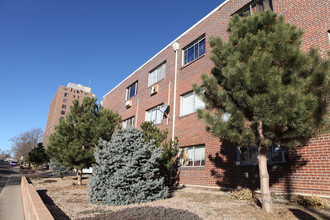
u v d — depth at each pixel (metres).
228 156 11.23
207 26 14.85
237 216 6.05
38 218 4.20
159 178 9.36
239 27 7.19
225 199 8.67
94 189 8.31
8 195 12.12
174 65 17.12
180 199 8.95
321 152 7.89
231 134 6.24
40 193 10.74
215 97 7.25
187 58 16.36
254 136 6.10
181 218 5.43
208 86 7.13
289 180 8.56
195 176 12.89
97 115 14.73
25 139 77.25
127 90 24.80
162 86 18.02
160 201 8.52
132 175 8.25
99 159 8.79
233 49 6.95
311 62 5.92
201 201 8.40
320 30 8.95
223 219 5.83
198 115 7.12
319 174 7.81
